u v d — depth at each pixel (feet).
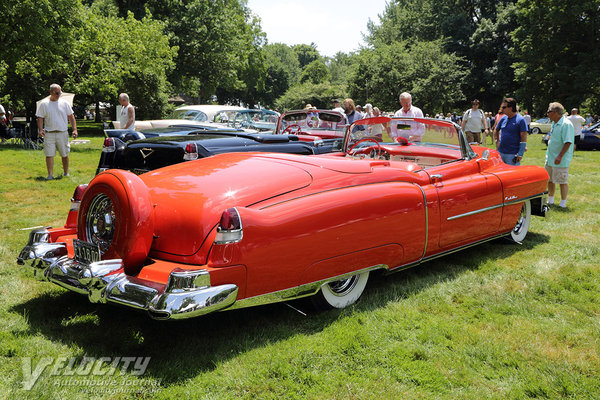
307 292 9.42
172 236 8.81
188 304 7.68
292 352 8.61
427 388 7.69
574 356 8.71
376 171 11.46
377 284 12.35
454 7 157.38
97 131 86.84
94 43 61.87
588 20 110.01
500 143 21.84
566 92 112.68
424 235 11.78
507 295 11.66
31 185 25.72
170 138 15.42
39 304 10.54
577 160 43.37
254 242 8.38
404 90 130.62
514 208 15.17
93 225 9.29
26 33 50.49
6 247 14.37
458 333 9.56
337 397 7.38
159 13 101.35
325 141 19.04
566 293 11.78
